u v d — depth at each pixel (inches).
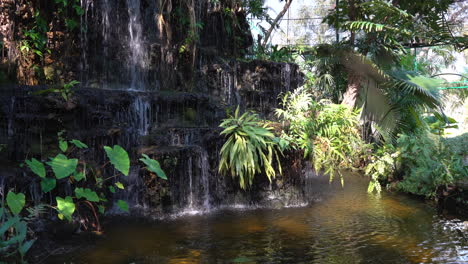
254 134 229.1
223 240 166.1
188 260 142.4
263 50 437.4
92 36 281.6
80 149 199.2
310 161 284.4
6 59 242.4
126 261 140.6
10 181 163.9
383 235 175.9
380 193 273.7
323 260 143.5
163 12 324.8
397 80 379.9
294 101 321.4
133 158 213.0
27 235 153.4
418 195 267.1
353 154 351.3
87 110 211.0
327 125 322.3
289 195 239.8
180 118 264.1
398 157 301.7
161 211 208.8
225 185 232.8
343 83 446.3
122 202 169.9
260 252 151.8
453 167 258.1
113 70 292.8
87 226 179.0
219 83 329.4
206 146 234.1
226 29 364.8
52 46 262.1
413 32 403.9
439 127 483.5
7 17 243.0
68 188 183.5
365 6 393.7
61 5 261.7
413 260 144.5
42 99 196.1
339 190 281.6
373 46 405.4
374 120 402.3
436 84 382.6
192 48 319.3
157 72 308.8
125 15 308.5
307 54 493.7
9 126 190.7
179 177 216.1
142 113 242.8
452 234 177.8
